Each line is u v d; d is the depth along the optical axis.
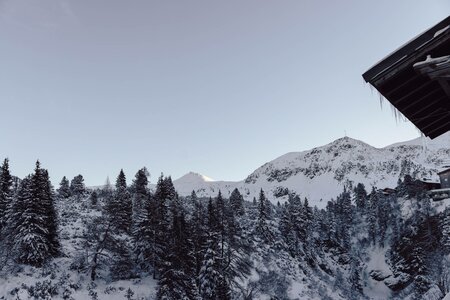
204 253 47.59
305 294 63.97
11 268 43.91
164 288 40.59
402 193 99.75
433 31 6.23
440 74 6.11
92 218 73.81
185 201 108.06
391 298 74.00
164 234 51.94
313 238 100.00
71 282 44.62
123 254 52.34
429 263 70.31
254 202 129.88
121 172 100.38
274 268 69.19
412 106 8.00
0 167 56.56
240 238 67.50
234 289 53.06
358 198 118.81
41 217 47.28
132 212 70.31
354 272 83.62
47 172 53.00
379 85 7.06
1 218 50.78
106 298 43.38
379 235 94.81
